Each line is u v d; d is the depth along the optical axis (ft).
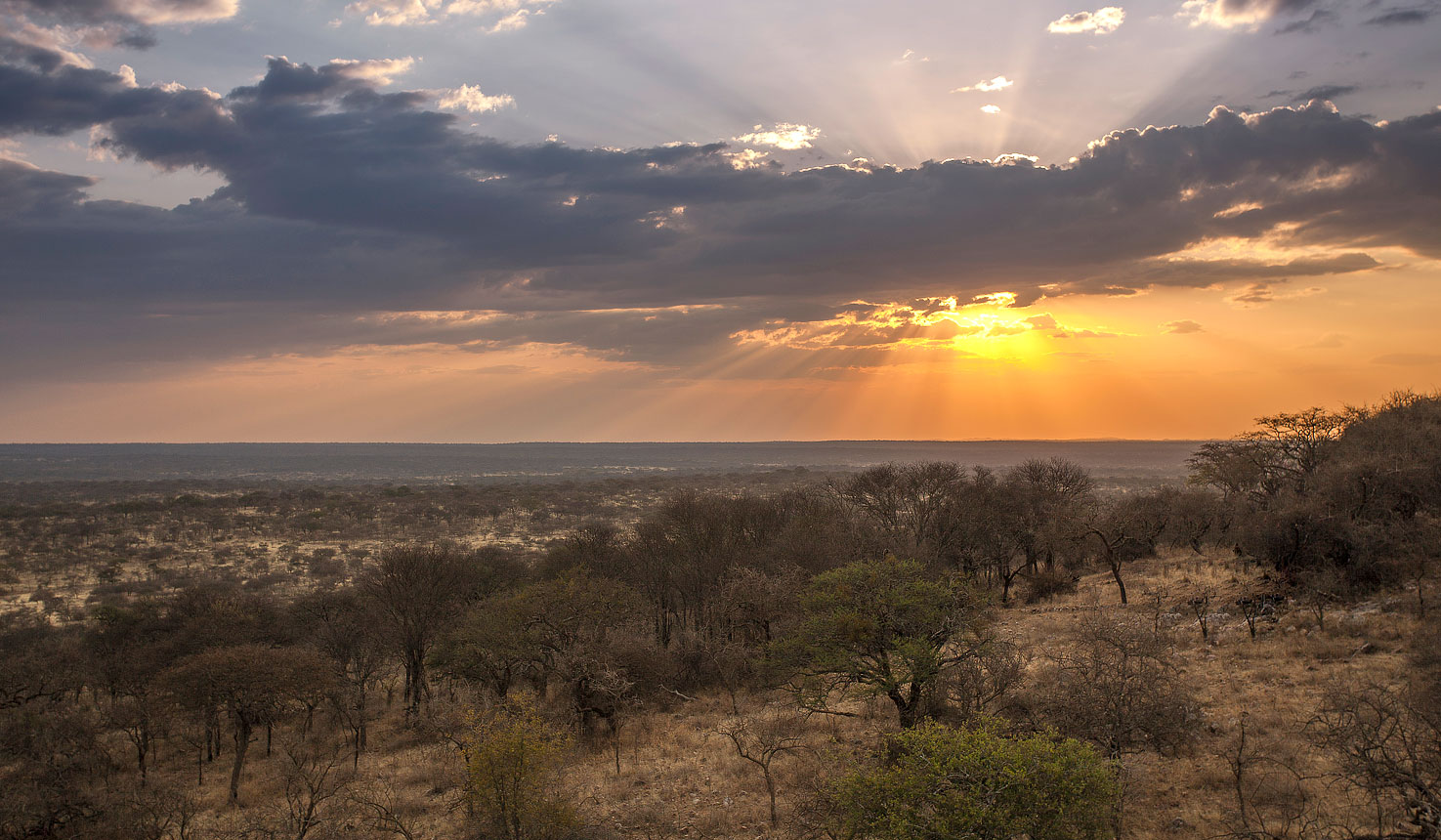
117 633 163.43
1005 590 197.47
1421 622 98.89
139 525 426.92
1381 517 129.29
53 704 124.57
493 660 135.95
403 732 136.87
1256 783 69.77
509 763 82.17
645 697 129.08
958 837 52.42
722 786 91.61
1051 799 54.24
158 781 112.27
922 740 61.36
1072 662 90.74
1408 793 59.82
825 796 73.10
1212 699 90.79
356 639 159.12
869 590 99.55
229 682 110.52
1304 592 127.75
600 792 93.50
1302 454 183.62
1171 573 179.83
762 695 134.21
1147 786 72.38
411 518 456.45
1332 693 69.92
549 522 452.35
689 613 196.44
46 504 504.43
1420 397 170.81
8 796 90.68
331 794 93.25
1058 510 213.25
